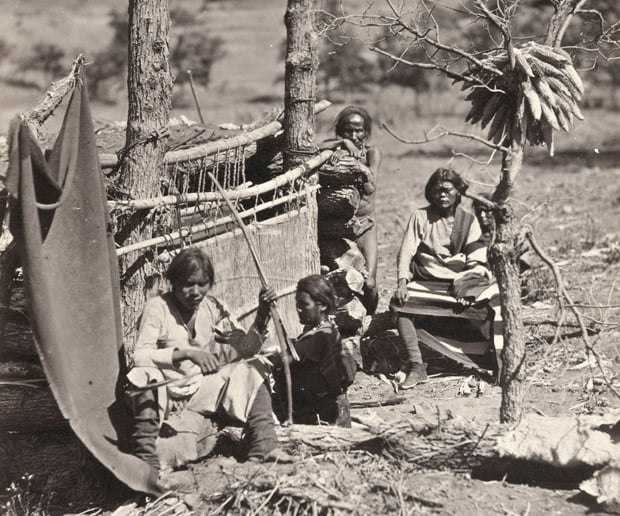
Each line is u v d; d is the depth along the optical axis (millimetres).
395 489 4277
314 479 4336
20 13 22859
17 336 5145
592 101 21656
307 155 6355
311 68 6324
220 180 6719
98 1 24984
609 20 12305
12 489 4832
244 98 22297
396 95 22578
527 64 4508
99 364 4535
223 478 4469
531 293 7570
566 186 13453
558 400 5543
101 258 4652
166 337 4660
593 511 4215
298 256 6121
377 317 6590
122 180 5227
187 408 4664
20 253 4168
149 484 4402
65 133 4562
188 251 4590
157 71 5180
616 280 8086
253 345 4824
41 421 5176
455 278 6148
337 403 5051
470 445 4438
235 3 29328
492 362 6113
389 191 13828
